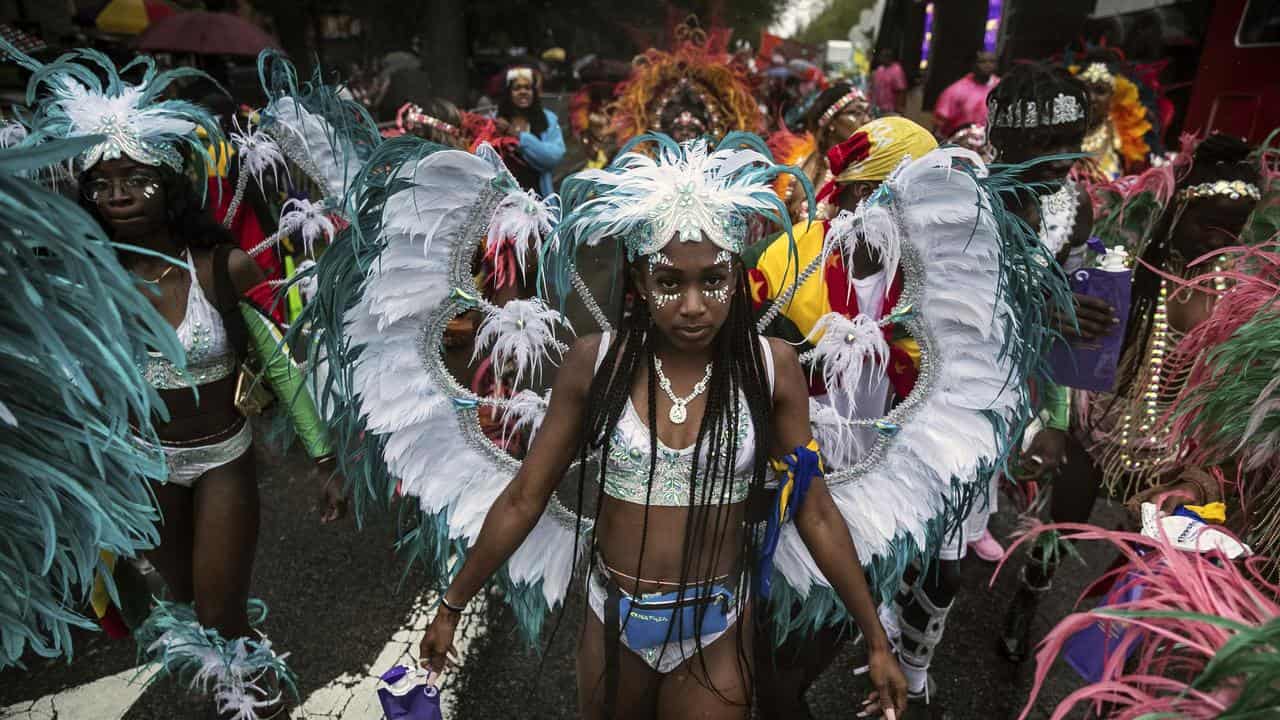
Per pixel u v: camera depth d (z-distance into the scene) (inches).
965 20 449.1
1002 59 386.6
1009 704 109.3
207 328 82.7
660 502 63.9
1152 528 65.8
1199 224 91.6
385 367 70.0
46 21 456.4
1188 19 308.3
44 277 39.0
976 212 65.6
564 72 617.0
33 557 46.9
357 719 104.4
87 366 41.8
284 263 136.6
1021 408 74.9
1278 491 71.7
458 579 67.7
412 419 71.2
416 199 64.4
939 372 72.6
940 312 70.3
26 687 108.7
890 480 76.0
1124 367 98.6
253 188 131.0
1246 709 37.2
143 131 75.6
